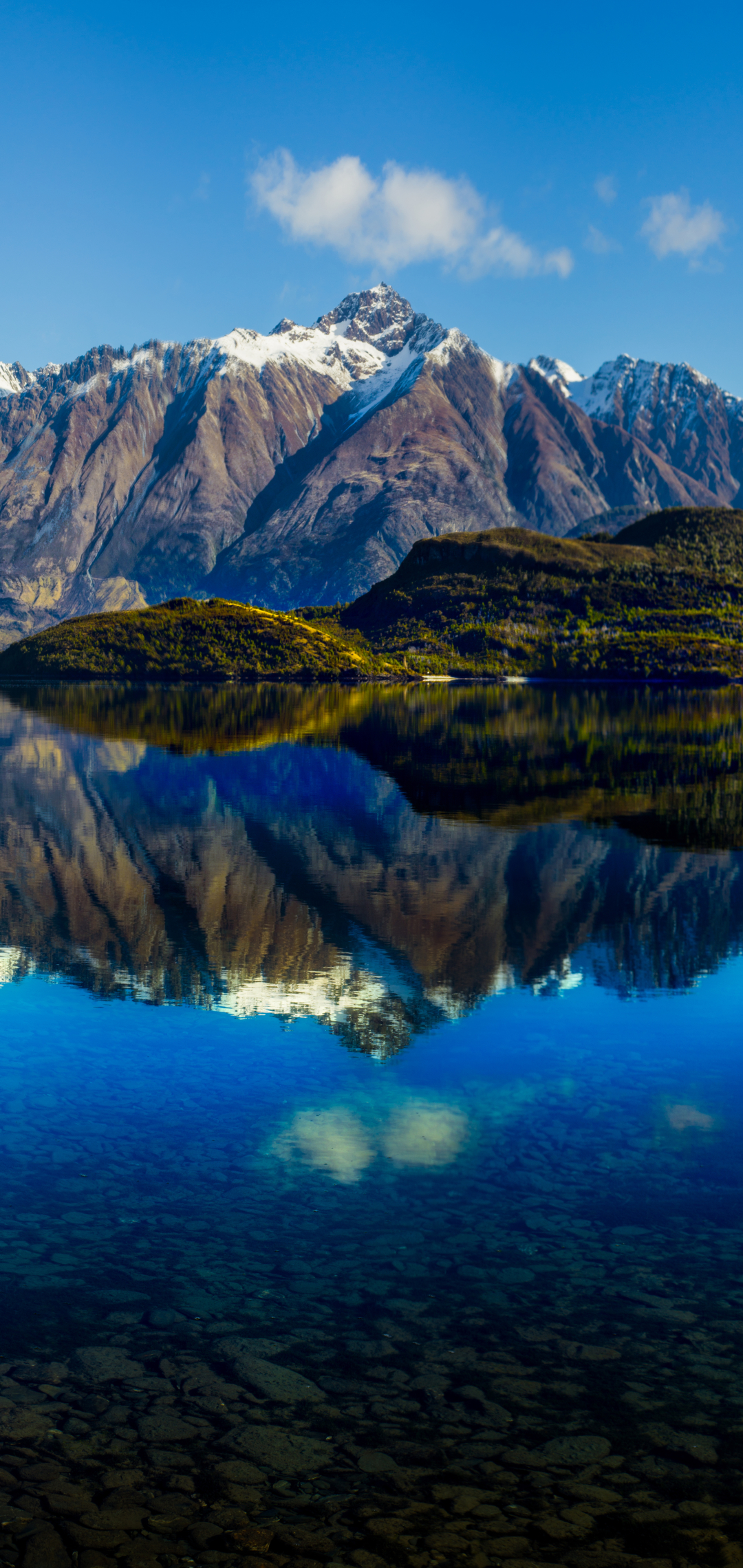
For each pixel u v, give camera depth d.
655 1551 8.41
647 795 60.38
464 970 25.75
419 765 78.44
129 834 46.41
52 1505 8.87
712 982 24.81
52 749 91.81
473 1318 11.48
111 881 36.09
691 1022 21.95
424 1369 10.66
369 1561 8.30
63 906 32.38
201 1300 11.83
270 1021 22.03
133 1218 13.70
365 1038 20.94
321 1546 8.46
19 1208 13.96
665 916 31.41
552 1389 10.35
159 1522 8.70
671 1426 9.85
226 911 31.81
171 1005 22.94
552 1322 11.43
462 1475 9.24
